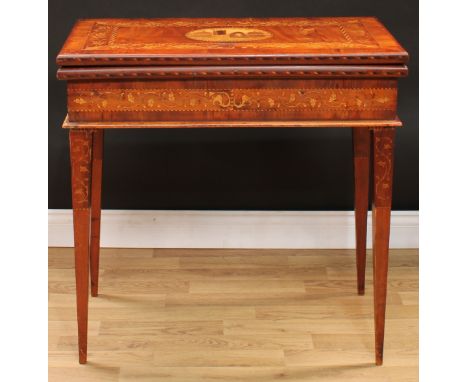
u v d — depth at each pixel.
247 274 3.07
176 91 2.31
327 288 2.98
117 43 2.40
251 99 2.32
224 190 3.22
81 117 2.33
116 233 3.25
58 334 2.71
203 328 2.73
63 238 3.26
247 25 2.63
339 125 2.33
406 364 2.56
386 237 2.45
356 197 2.85
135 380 2.48
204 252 3.23
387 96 2.32
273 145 3.15
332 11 3.02
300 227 3.25
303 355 2.60
